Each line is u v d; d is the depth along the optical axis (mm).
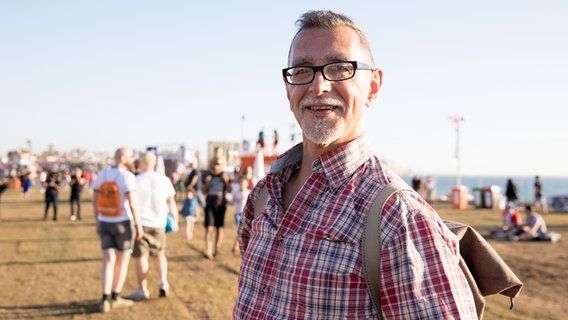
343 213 1264
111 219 5918
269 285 1356
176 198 28000
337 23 1436
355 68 1395
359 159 1351
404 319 1135
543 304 6383
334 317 1184
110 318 5672
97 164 62750
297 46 1453
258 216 1560
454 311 1105
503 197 27250
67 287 7176
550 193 144000
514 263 9367
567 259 9812
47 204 17594
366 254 1188
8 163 61531
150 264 9086
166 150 21250
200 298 6598
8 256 9828
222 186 9711
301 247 1284
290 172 1594
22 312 5895
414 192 1284
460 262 1358
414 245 1156
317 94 1379
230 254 10172
